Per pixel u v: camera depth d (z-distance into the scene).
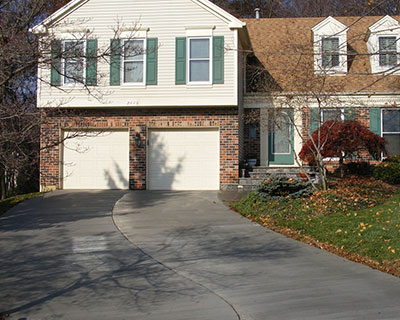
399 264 6.87
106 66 15.47
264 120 16.92
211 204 12.64
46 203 13.03
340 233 8.63
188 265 7.20
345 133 14.73
